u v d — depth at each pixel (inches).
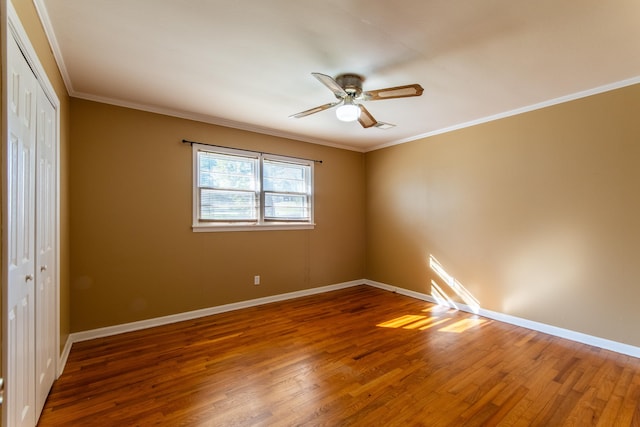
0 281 47.2
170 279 136.2
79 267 116.1
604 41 81.7
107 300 121.6
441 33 79.0
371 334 122.5
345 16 72.4
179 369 94.4
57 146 87.7
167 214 135.6
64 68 96.3
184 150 140.2
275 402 78.0
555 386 85.4
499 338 118.8
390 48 86.0
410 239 181.3
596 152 112.4
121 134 125.3
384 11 70.6
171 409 75.1
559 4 67.7
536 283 128.2
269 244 167.5
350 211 204.5
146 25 75.8
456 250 157.6
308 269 183.6
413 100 123.9
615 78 104.2
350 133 172.7
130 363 98.2
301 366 96.4
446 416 72.7
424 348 109.6
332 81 87.2
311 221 185.0
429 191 170.9
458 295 156.5
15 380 53.3
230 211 154.2
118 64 94.9
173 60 92.8
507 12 70.5
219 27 76.7
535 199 128.6
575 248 117.6
